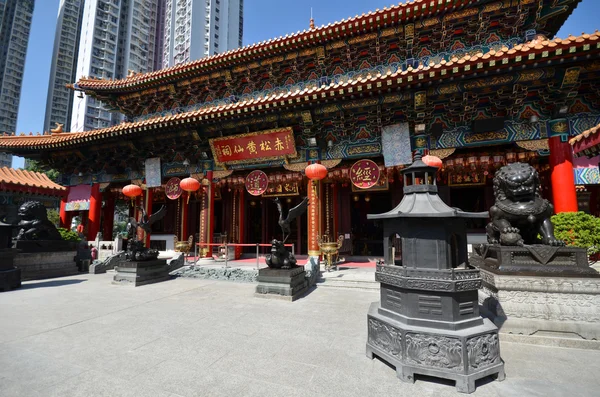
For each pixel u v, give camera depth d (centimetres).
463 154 1352
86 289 974
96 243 1633
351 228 1753
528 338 509
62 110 8969
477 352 372
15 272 998
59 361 435
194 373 398
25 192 1484
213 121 1382
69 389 359
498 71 967
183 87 1930
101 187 1850
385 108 1212
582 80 988
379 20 1362
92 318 646
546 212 590
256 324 603
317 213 1376
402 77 1022
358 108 1239
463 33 1398
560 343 494
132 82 1925
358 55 1563
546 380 381
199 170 1634
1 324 607
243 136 1444
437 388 363
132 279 1028
